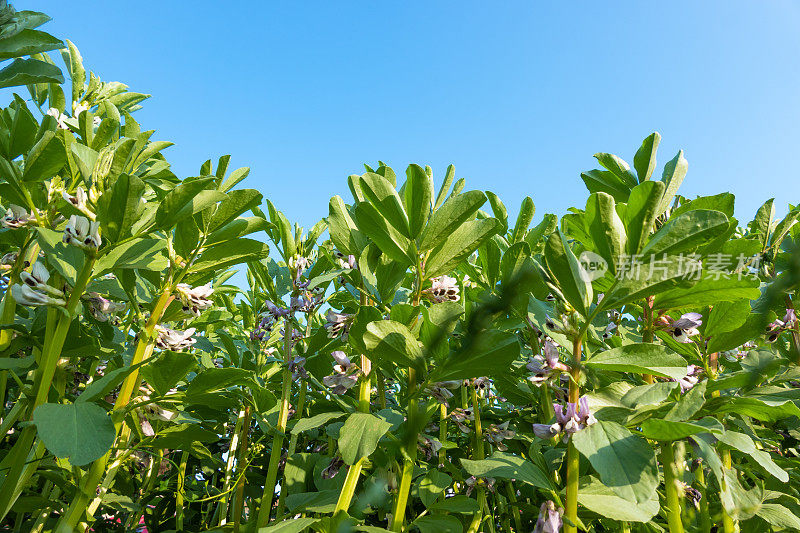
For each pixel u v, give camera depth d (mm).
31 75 1789
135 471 2422
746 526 1682
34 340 1591
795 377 1733
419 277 1691
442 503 1665
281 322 2670
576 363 1393
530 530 2057
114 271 1716
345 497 1515
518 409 2395
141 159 2031
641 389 1360
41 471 1463
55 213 1698
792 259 1644
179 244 1709
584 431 1246
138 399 1591
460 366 1424
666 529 1710
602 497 1385
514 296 1460
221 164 1655
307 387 2465
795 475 1813
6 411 2117
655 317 1695
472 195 1586
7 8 1754
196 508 2543
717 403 1441
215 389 1639
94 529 2189
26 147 1643
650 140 1981
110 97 2588
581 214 1834
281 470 2418
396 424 1482
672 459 1435
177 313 1887
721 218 1262
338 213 2002
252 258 1814
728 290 1409
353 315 1909
